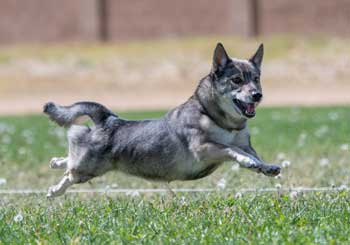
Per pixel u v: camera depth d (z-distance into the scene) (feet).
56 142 62.59
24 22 142.72
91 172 34.91
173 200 33.91
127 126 34.35
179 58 127.34
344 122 68.80
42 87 119.96
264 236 26.45
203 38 137.08
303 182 41.19
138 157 33.78
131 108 98.63
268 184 39.50
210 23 138.21
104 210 32.09
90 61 128.88
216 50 33.63
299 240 25.67
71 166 35.19
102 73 124.16
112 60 128.67
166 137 33.37
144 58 128.47
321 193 35.53
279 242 25.53
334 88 111.86
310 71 119.75
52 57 131.64
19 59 131.44
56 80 122.72
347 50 126.31
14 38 142.31
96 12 140.77
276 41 130.72
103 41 141.28
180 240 26.40
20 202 36.83
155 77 121.80
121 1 140.77
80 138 34.83
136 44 137.28
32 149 58.39
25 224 29.84
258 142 59.62
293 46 128.57
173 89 116.37
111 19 141.28
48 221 30.12
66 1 141.59
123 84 119.75
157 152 33.40
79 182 35.40
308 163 48.44
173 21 139.44
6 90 118.83
